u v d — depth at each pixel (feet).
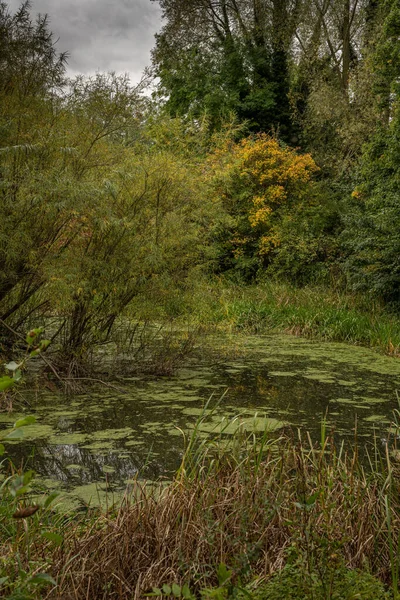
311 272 58.54
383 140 48.65
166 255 27.12
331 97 79.66
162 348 30.42
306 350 35.47
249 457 13.21
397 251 44.52
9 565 9.10
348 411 21.57
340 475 12.46
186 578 9.12
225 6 89.97
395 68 48.34
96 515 11.64
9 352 26.30
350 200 57.26
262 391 24.57
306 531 9.02
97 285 25.35
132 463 15.81
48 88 26.30
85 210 24.14
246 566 8.48
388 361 32.40
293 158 64.90
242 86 82.28
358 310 45.80
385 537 10.59
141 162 27.20
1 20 25.20
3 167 23.48
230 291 53.01
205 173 50.39
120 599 8.77
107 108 26.18
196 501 11.07
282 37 85.05
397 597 8.41
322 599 8.11
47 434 18.29
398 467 14.08
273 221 61.93
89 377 25.85
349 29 90.17
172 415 20.53
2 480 14.33
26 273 24.77
